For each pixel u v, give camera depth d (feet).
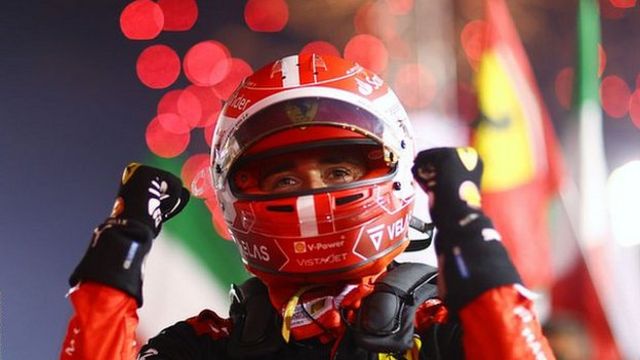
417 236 9.43
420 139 14.26
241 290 6.68
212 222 13.48
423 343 6.12
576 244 12.34
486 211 12.25
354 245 6.46
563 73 15.49
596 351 12.25
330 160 6.65
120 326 6.00
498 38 12.67
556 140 13.82
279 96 6.64
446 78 14.61
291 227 6.42
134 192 6.29
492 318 5.62
